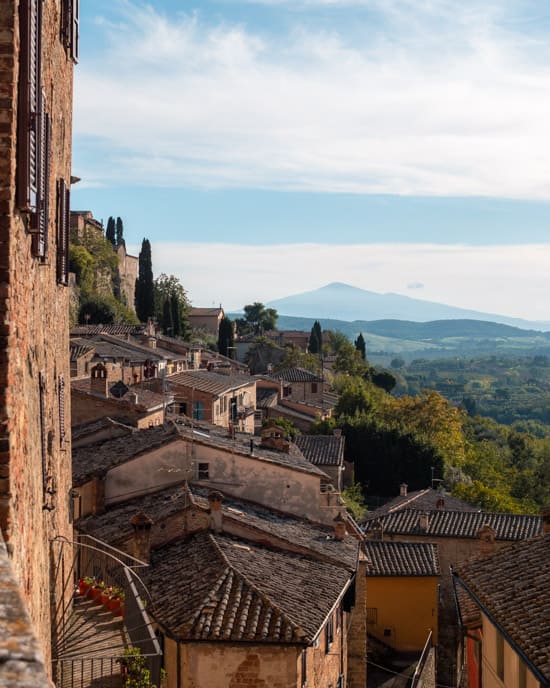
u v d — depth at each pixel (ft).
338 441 282.77
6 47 32.96
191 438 124.88
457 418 376.48
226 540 101.91
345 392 386.73
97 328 358.84
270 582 91.76
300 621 83.76
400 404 375.25
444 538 194.29
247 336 606.55
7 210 32.63
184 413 248.93
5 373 31.81
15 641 14.93
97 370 180.96
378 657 161.89
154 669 61.93
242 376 333.42
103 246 493.36
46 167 44.34
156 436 137.39
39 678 13.80
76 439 149.69
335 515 125.29
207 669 79.87
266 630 80.74
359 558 127.85
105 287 485.97
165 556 99.86
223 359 429.79
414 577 165.89
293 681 79.97
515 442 456.86
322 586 97.50
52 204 53.67
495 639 87.81
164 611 84.79
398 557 170.19
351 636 127.85
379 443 308.40
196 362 356.79
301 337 653.30
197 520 105.09
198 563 94.32
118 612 71.72
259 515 118.11
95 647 62.18
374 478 308.60
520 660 76.74
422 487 304.71
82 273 459.73
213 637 79.61
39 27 38.06
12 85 32.99
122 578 82.58
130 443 137.90
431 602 165.48
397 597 165.89
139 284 495.41
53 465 54.24
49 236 50.47
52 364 55.06
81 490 119.03
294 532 115.75
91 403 176.35
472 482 310.86
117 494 122.93
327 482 148.36
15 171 33.86
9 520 31.12
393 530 196.34
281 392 378.94
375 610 165.58
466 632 109.40
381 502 297.53
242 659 80.07
